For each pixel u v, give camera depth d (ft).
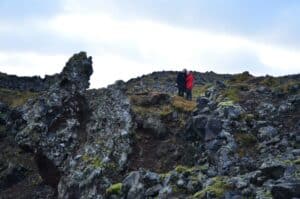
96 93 106.73
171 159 85.30
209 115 86.33
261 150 73.36
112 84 106.52
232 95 92.02
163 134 93.09
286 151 70.13
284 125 78.89
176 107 99.45
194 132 86.38
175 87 138.31
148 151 89.86
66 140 96.99
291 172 59.31
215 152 76.28
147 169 84.84
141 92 112.78
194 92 129.80
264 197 56.18
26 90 199.52
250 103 87.81
